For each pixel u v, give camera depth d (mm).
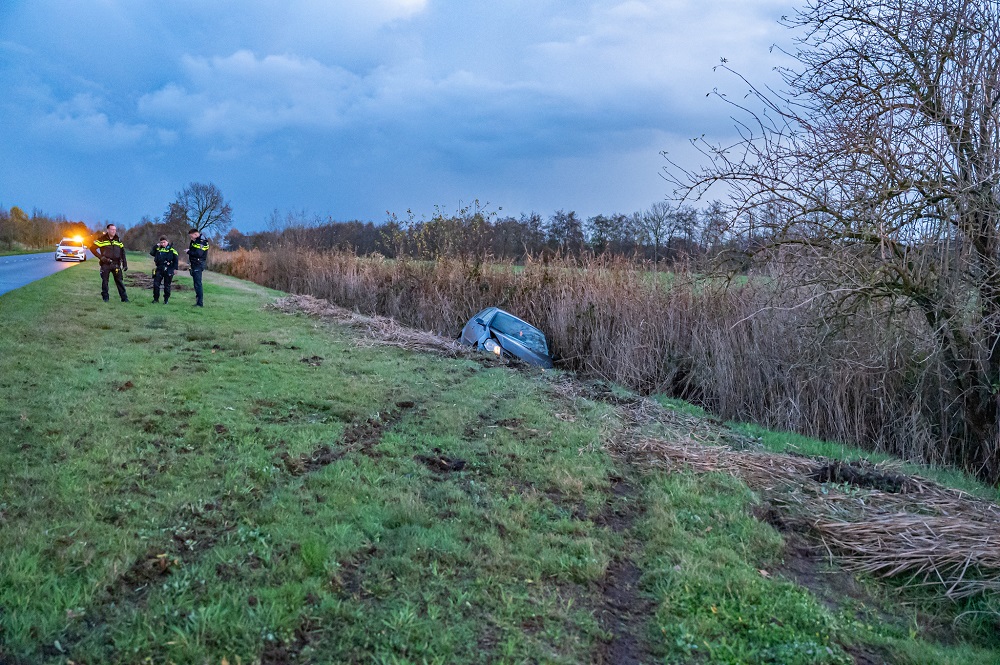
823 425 9500
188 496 4500
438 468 5820
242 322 12883
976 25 6812
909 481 6195
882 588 4465
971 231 6895
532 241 18562
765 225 7715
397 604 3561
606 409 8609
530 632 3504
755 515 5332
